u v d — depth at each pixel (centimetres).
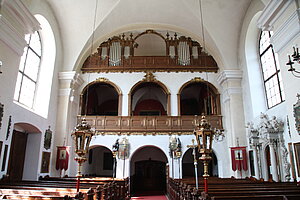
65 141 1603
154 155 2298
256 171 1405
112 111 2712
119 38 1933
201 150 704
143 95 2603
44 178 1359
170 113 1777
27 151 1422
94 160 2417
